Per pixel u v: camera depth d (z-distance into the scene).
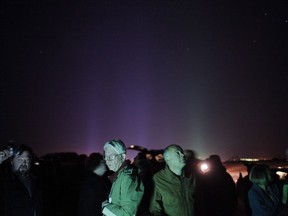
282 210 4.65
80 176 9.23
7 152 4.00
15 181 4.06
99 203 4.15
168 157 3.92
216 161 5.82
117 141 3.77
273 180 4.99
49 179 9.73
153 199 3.88
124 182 3.38
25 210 4.01
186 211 3.85
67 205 8.35
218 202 5.53
